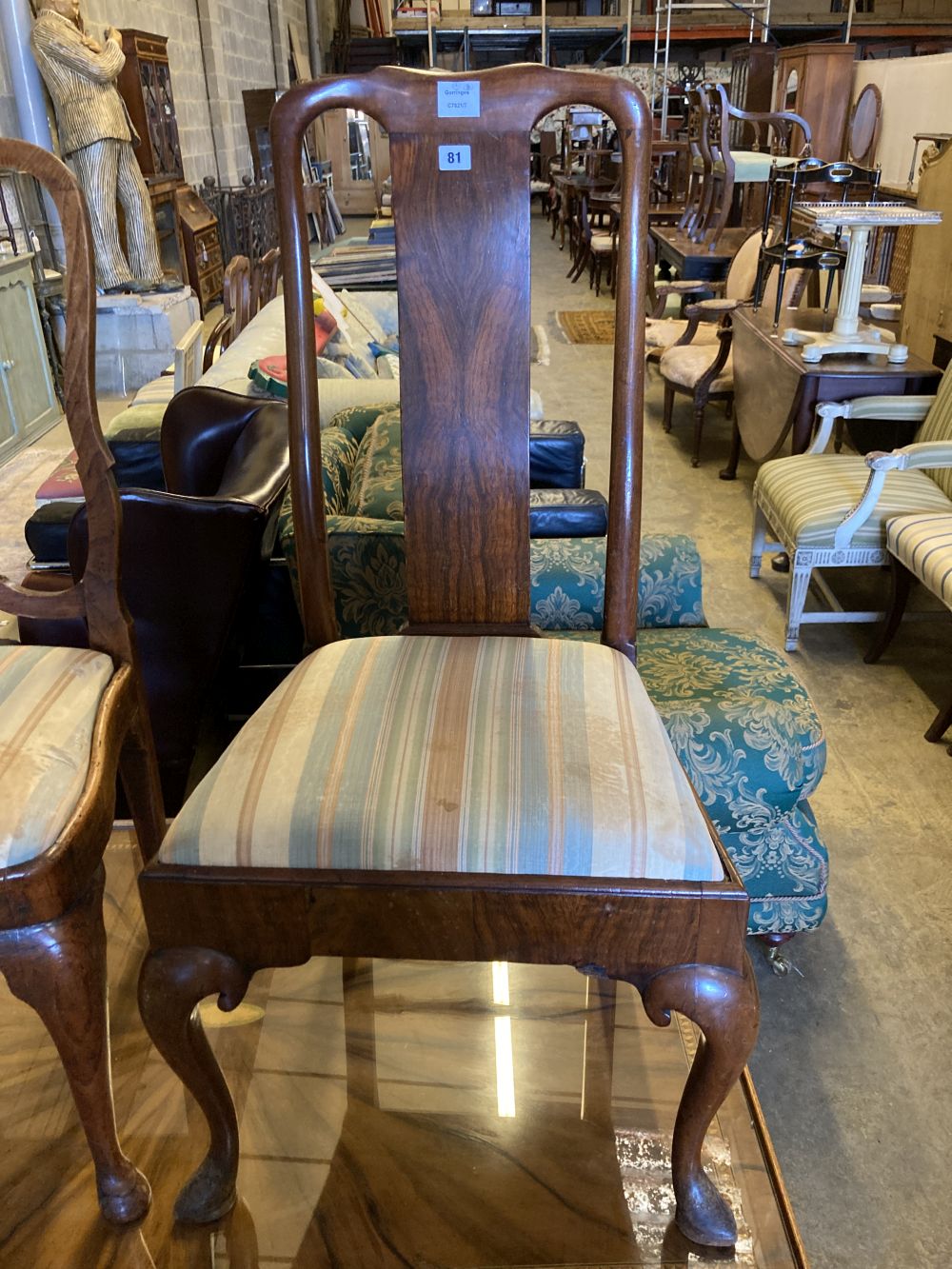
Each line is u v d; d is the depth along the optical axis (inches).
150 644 65.4
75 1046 37.8
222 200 295.6
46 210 194.1
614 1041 52.9
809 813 60.7
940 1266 45.8
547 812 35.1
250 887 35.2
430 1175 45.3
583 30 463.8
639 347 43.5
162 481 100.0
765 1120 52.5
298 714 40.1
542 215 519.5
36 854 35.1
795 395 110.9
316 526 47.2
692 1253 41.7
